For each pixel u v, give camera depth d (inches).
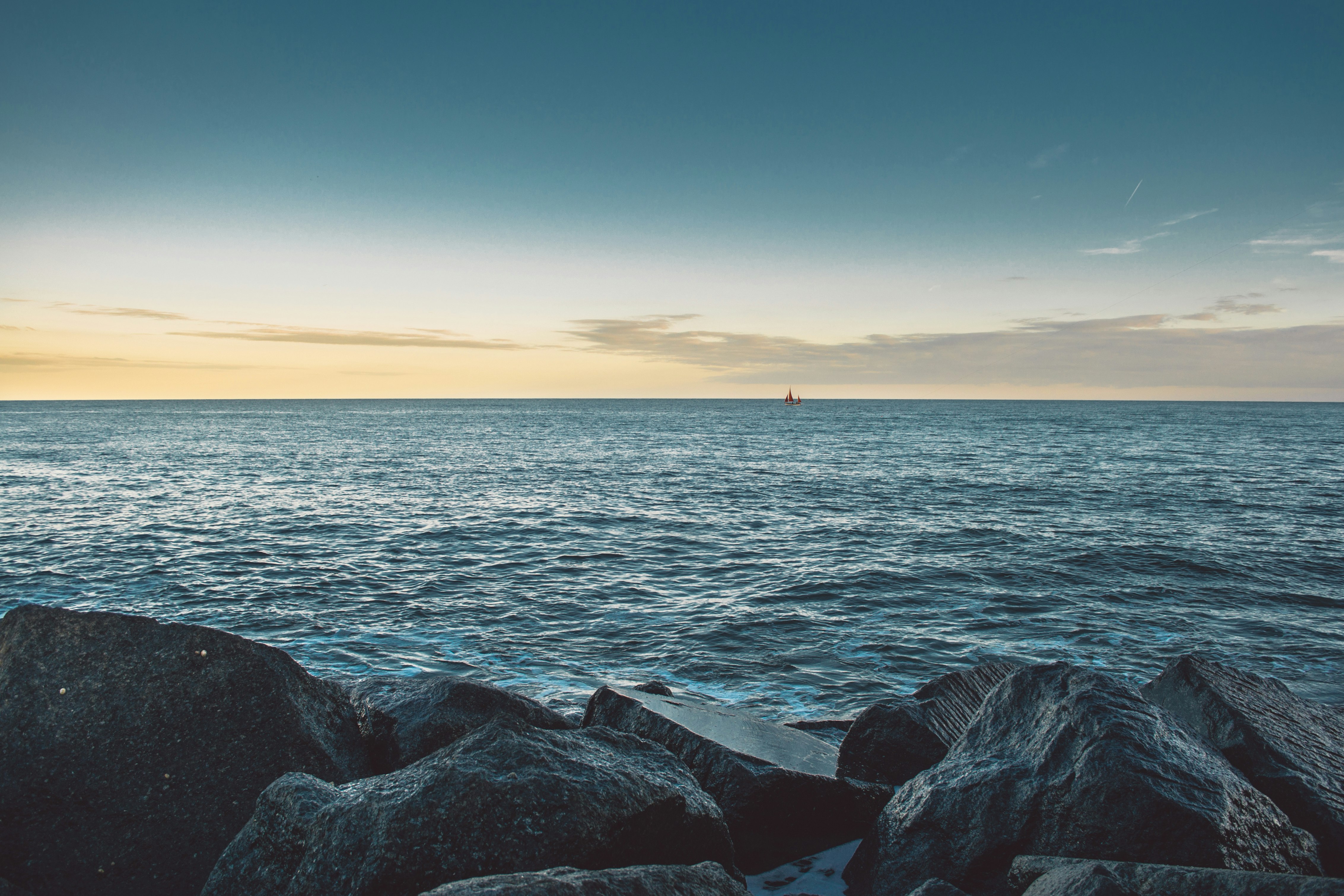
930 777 229.9
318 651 545.0
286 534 978.7
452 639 575.2
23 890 194.2
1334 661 542.6
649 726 272.2
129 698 216.5
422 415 6801.2
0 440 2800.2
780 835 241.3
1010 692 246.4
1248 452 2367.1
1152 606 671.8
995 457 2198.6
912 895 178.1
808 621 625.6
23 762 204.1
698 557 864.3
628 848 168.7
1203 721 249.6
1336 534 983.6
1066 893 157.0
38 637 217.6
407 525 1050.1
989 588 728.3
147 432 3506.4
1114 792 192.4
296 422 5000.0
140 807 207.8
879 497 1347.2
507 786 161.3
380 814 159.9
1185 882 158.1
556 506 1232.8
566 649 556.7
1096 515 1144.2
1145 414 7357.3
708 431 3969.0
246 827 185.3
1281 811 205.3
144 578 746.8
